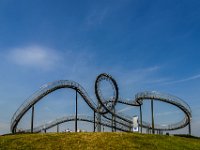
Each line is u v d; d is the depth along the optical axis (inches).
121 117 4547.2
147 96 4229.8
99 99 4293.8
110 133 2689.5
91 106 4367.6
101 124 4471.0
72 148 2261.3
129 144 2396.7
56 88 3941.9
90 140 2454.5
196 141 2842.0
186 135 3383.4
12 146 2237.9
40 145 2292.1
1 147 2204.7
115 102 4347.9
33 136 2532.0
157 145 2453.2
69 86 4028.1
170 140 2677.2
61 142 2383.1
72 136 2554.1
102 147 2309.3
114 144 2383.1
